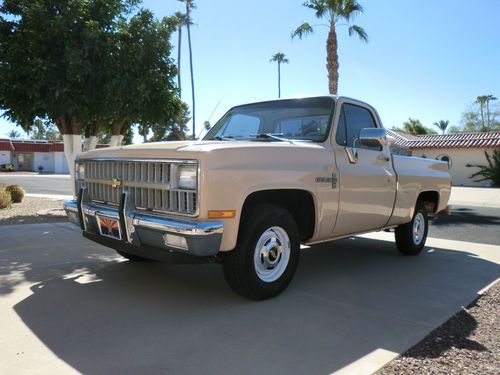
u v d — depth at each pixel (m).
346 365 3.01
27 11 8.94
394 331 3.62
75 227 8.45
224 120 5.95
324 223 4.77
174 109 10.52
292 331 3.58
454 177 28.95
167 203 3.91
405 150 7.11
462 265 6.00
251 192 3.93
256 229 4.08
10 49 9.00
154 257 4.05
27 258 5.97
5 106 9.44
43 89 9.14
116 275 5.15
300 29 21.45
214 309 4.05
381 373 2.91
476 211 13.69
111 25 9.77
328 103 5.16
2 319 3.76
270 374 2.87
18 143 52.62
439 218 11.74
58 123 10.10
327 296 4.52
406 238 6.44
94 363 2.99
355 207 5.14
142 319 3.79
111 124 10.84
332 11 21.14
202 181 3.64
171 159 3.85
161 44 9.77
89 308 4.04
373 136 4.94
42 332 3.49
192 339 3.39
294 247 4.49
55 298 4.32
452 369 2.98
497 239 8.33
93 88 9.41
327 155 4.79
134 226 4.08
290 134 5.24
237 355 3.13
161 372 2.87
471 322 3.86
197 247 3.61
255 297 4.23
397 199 5.91
